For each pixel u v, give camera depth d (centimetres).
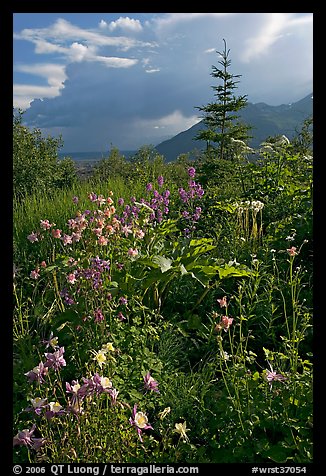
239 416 287
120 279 446
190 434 305
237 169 916
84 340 370
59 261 464
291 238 536
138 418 257
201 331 421
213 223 715
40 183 1198
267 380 304
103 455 260
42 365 268
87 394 251
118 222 490
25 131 1299
